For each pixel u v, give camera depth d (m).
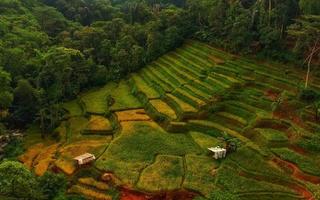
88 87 63.25
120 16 80.12
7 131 52.84
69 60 54.22
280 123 45.28
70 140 47.88
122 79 65.88
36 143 49.53
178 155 42.78
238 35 58.69
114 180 38.75
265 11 58.16
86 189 38.09
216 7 63.62
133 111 53.91
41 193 35.06
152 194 36.69
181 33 68.44
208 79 55.59
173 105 52.47
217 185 37.06
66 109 56.59
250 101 49.97
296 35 52.09
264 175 37.97
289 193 35.62
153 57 66.75
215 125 47.50
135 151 43.62
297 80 51.44
